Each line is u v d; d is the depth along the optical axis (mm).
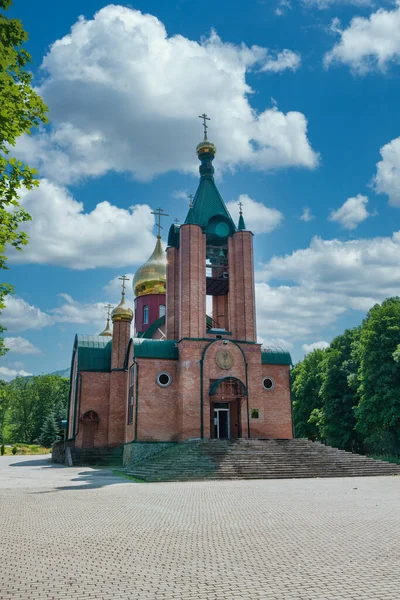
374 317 47281
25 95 12227
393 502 15508
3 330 36969
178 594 6613
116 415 44562
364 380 46844
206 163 43750
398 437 45031
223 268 42531
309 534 10414
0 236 12836
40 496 17641
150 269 56219
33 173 12781
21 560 8492
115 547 9383
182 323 37406
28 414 98312
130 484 22938
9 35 11445
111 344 48094
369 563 8078
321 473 27766
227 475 26234
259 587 6871
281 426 40750
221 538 10086
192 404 35750
